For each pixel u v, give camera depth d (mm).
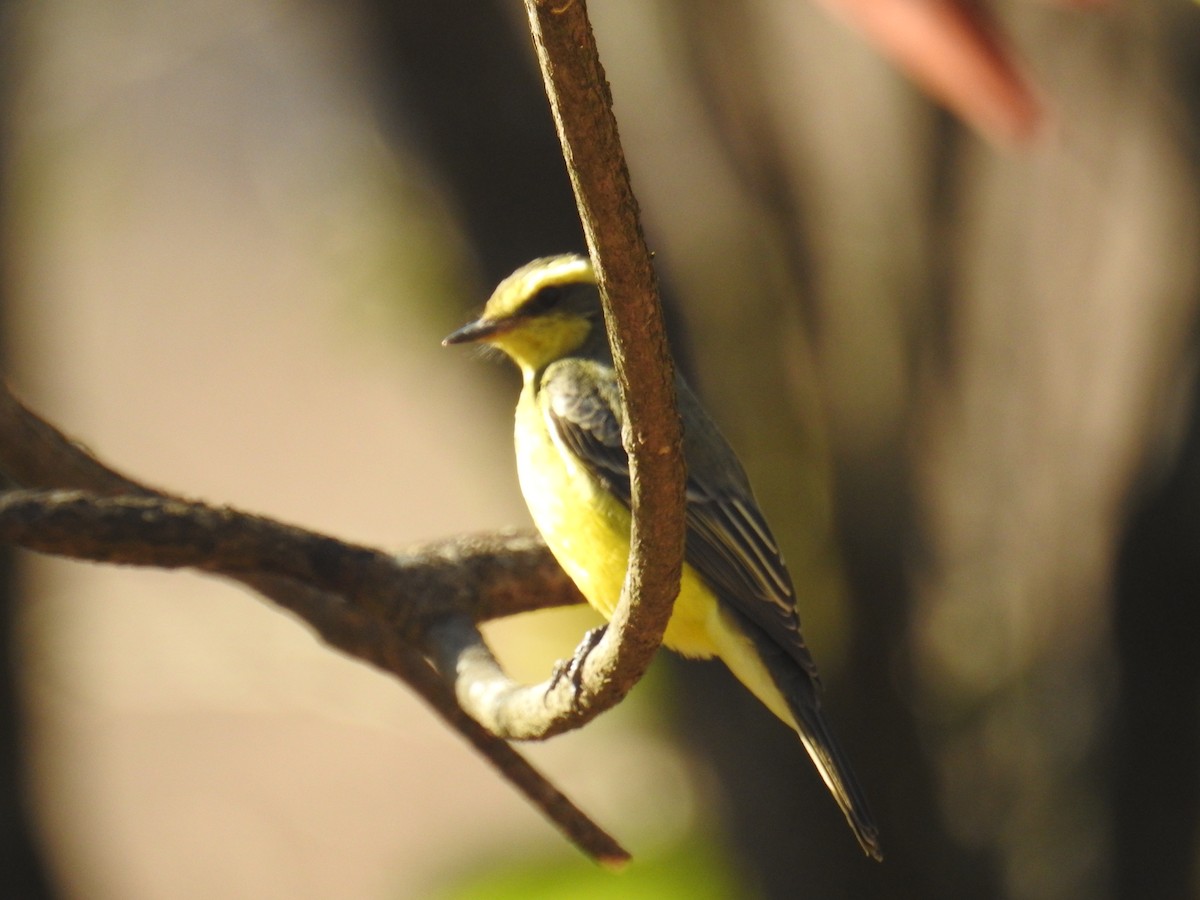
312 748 15734
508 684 6480
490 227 10875
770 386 11352
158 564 6359
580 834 7008
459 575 7375
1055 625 11320
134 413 17500
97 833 13953
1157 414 10570
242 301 17688
